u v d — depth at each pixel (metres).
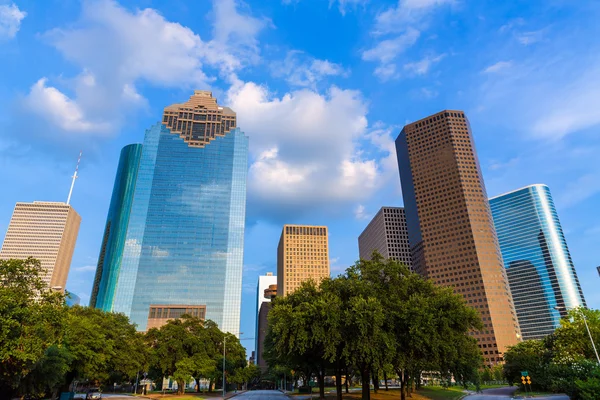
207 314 187.88
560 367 55.75
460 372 48.94
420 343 35.31
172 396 71.75
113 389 125.12
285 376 133.50
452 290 41.78
